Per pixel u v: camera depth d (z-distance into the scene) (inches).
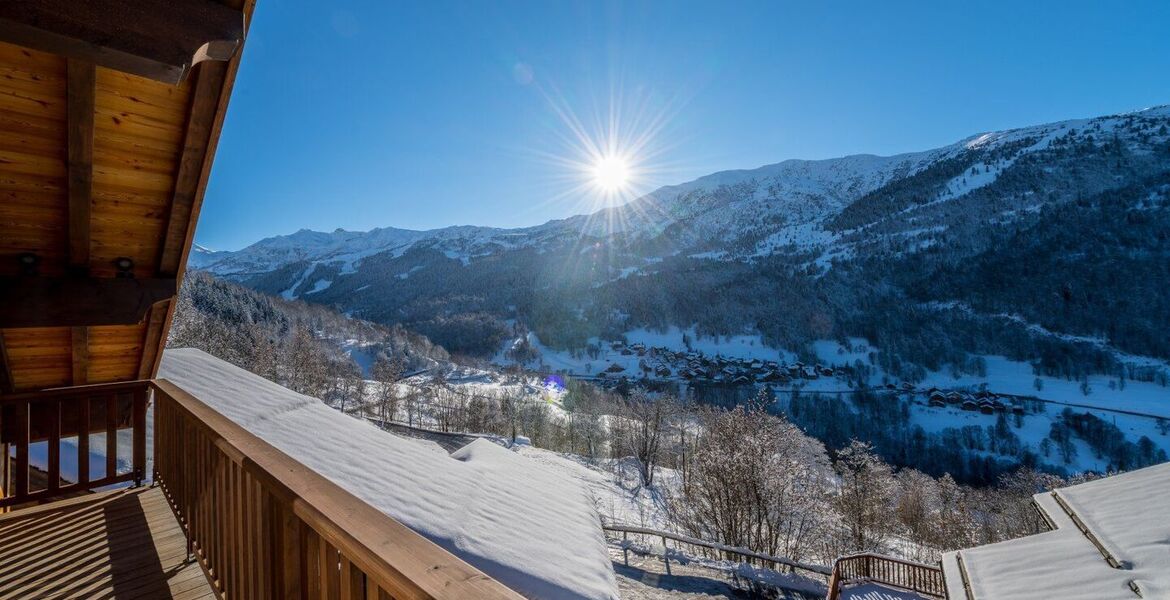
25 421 147.9
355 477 155.2
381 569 43.9
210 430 96.0
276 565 69.9
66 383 171.2
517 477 221.9
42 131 102.3
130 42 63.3
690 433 1501.0
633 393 2706.7
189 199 123.8
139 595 103.1
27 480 146.9
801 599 470.3
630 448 1601.9
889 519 1039.0
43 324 120.0
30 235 117.3
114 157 111.3
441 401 2027.6
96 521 135.8
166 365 250.7
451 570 41.4
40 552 119.2
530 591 127.5
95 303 127.1
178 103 108.6
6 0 55.4
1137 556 182.4
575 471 1236.5
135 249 131.9
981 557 229.8
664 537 579.2
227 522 93.0
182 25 66.9
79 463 155.7
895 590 486.3
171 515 139.9
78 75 89.7
